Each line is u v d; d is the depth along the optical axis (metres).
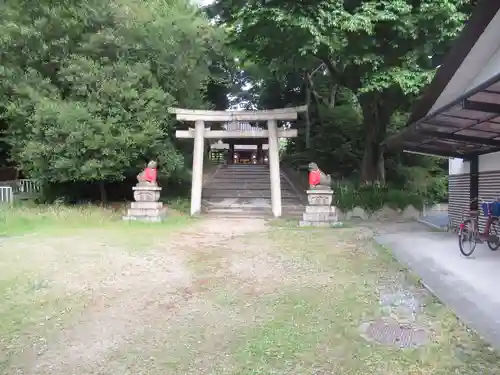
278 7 11.22
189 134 15.45
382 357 3.55
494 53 7.89
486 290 5.26
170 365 3.55
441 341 3.82
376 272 6.44
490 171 9.52
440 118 7.22
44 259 7.23
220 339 4.05
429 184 20.28
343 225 12.38
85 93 13.26
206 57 17.52
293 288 5.67
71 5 13.16
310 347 3.81
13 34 12.87
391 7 11.41
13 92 13.48
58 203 14.35
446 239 9.39
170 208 15.48
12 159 15.16
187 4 16.73
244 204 15.94
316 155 20.81
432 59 13.47
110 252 7.94
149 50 14.45
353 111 21.64
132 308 4.95
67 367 3.55
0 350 3.87
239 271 6.64
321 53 13.28
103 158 13.44
